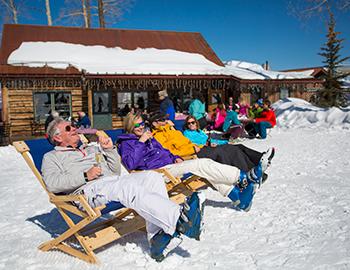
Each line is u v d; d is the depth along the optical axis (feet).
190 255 9.77
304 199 14.32
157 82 53.36
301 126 46.03
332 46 69.21
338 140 33.47
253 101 70.59
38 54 55.16
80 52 58.59
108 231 10.21
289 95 76.07
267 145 32.24
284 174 19.56
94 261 9.52
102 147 11.23
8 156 32.99
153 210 8.96
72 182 9.86
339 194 14.82
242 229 11.51
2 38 57.98
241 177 12.00
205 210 13.61
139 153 13.00
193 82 55.67
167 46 68.64
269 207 13.55
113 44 64.54
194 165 12.29
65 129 10.70
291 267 8.73
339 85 70.54
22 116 51.78
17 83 47.65
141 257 9.76
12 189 19.65
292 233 10.90
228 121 35.24
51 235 12.13
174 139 16.24
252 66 84.79
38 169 11.73
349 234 10.50
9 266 9.64
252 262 9.14
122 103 58.34
